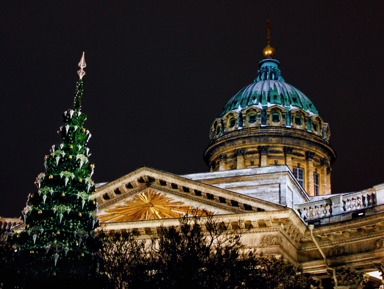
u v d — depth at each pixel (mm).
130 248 40688
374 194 47875
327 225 48000
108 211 50094
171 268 34469
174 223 47156
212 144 78250
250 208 46875
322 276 48219
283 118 76188
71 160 35281
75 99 37500
